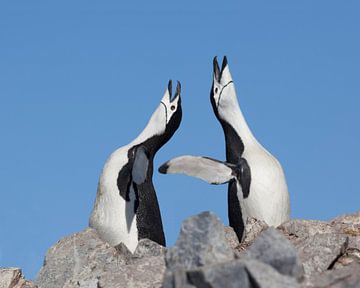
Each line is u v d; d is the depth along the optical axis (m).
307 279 11.95
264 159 20.17
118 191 20.33
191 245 11.88
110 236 20.27
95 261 18.28
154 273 14.72
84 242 18.77
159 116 21.41
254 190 19.78
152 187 20.88
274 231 11.97
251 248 11.83
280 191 19.89
